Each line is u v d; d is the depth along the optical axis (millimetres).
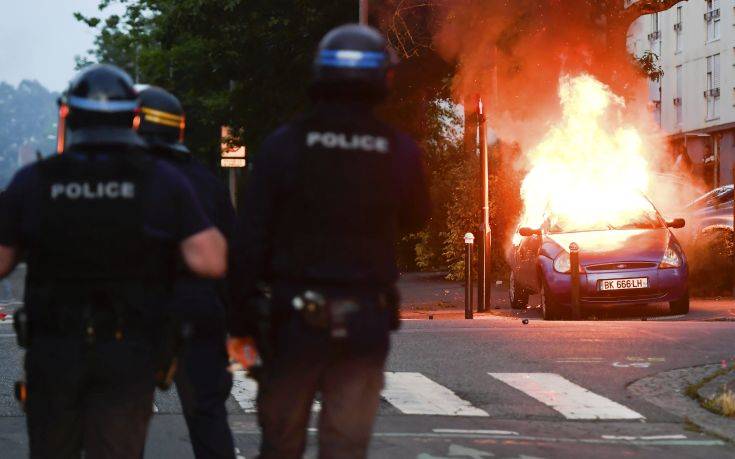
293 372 6078
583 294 25141
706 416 12969
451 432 11922
